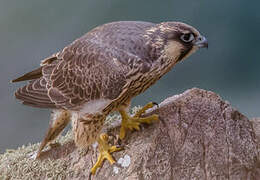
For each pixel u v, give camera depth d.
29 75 10.03
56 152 10.14
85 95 9.02
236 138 9.42
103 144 9.40
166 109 9.68
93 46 9.07
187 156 8.99
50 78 9.32
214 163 9.02
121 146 9.30
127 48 8.91
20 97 9.44
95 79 8.88
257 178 9.27
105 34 9.25
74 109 9.18
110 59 8.85
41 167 9.86
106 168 9.26
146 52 8.87
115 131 9.89
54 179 9.60
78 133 9.35
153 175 8.75
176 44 8.87
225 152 9.19
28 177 9.81
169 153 8.97
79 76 9.03
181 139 9.14
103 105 8.95
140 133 9.41
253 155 9.39
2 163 10.50
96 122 9.17
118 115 10.91
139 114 9.80
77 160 9.77
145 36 8.98
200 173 8.88
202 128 9.35
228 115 9.66
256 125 11.04
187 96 9.90
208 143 9.20
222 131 9.41
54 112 9.82
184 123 9.35
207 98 9.88
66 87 9.16
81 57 9.08
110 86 8.80
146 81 9.10
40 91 9.34
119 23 9.51
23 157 10.37
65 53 9.34
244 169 9.13
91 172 9.30
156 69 8.96
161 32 8.90
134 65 8.76
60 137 10.86
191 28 8.85
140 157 8.92
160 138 9.09
